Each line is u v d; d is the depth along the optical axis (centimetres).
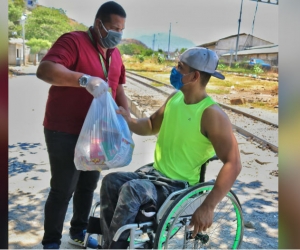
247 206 372
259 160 501
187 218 210
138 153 524
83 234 277
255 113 643
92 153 222
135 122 251
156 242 190
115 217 199
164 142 226
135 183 203
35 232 307
